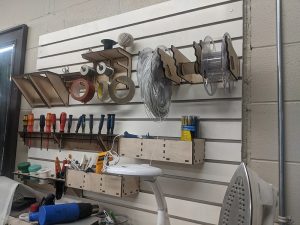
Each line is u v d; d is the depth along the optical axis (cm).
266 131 128
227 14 143
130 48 174
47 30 230
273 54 131
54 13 227
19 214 160
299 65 125
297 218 118
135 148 143
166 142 134
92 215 155
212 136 139
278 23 128
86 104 190
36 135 210
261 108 130
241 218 91
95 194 177
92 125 179
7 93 245
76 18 211
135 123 165
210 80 130
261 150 128
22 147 228
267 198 97
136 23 174
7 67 251
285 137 124
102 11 196
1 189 170
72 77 193
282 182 120
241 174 97
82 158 177
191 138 132
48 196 161
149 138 144
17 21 258
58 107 205
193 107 146
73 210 144
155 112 134
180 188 145
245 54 137
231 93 136
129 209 162
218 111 139
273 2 134
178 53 130
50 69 215
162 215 125
